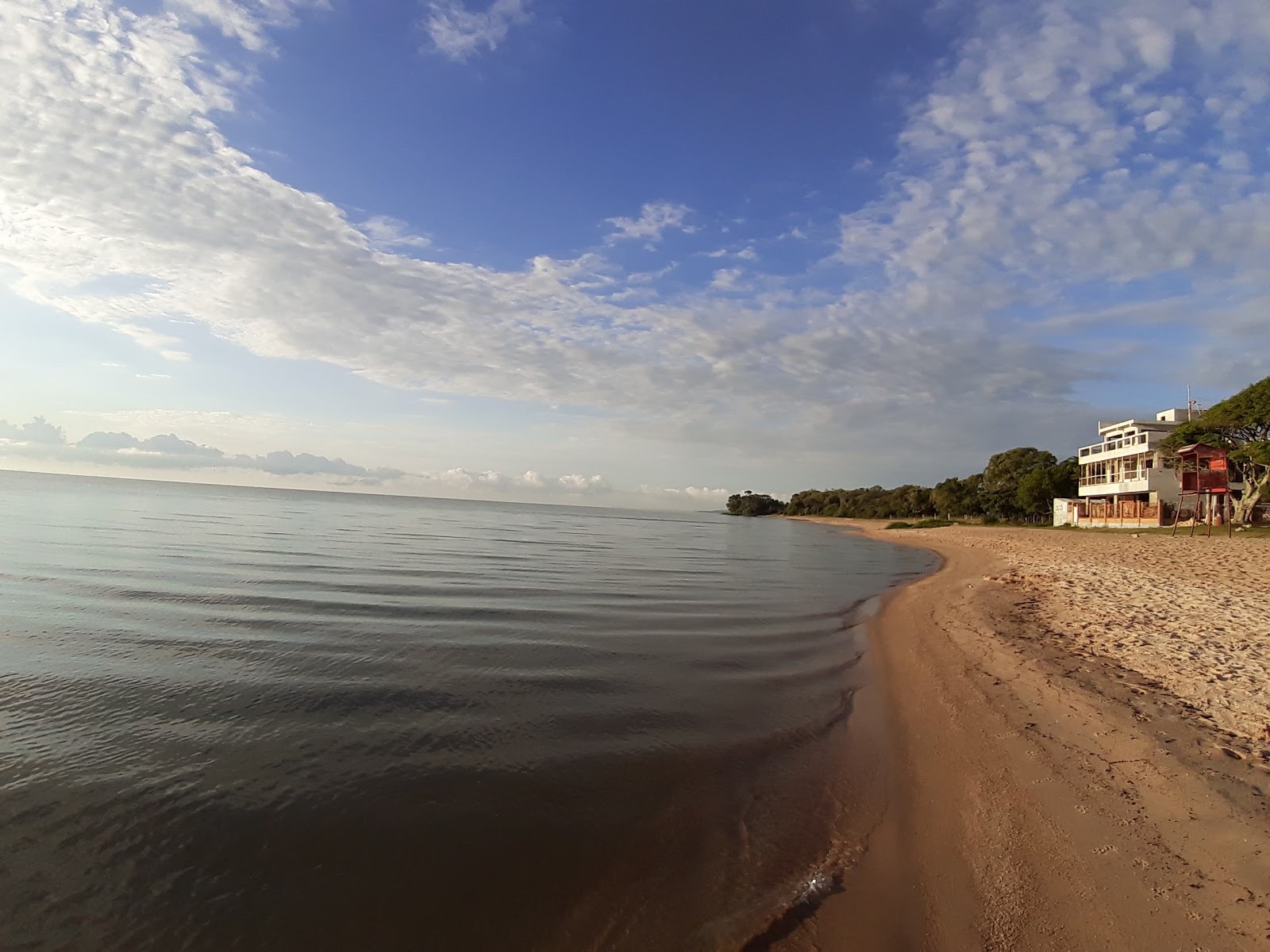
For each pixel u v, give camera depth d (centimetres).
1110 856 554
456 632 1448
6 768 740
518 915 519
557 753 820
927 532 7256
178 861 580
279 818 650
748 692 1091
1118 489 5703
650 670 1205
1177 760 702
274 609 1622
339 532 4528
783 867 583
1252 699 876
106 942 482
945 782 732
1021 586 2067
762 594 2262
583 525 8781
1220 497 4688
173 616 1505
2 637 1283
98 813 652
